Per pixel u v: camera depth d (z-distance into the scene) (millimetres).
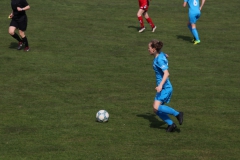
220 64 55875
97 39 65250
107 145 32875
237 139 34625
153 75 51125
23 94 44000
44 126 36250
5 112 39219
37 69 51844
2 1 87000
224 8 88000
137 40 65438
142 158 30844
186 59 57500
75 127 36219
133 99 43375
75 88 46062
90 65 53875
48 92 44750
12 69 51562
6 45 60969
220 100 43594
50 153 31328
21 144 32781
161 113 35656
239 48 62938
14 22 57438
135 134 35125
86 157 30844
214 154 31859
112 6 87500
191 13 63375
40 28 69812
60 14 79500
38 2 87562
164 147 32812
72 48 60594
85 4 88312
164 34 69250
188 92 45812
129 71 52250
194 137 34875
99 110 40250
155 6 88688
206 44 64500
